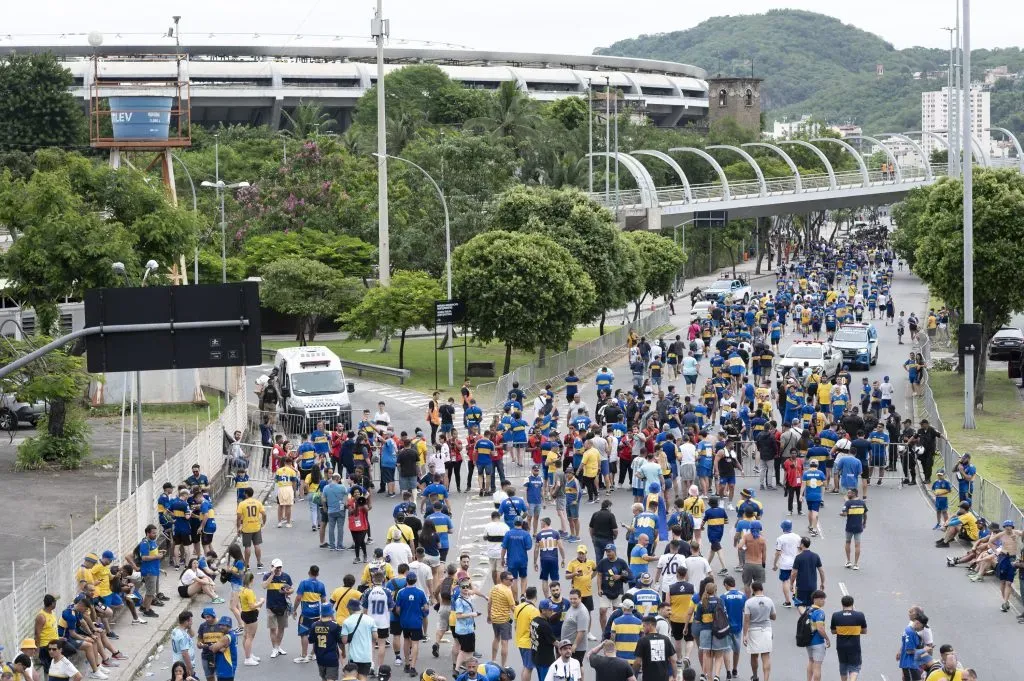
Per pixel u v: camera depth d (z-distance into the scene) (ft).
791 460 142.61
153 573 111.34
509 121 483.92
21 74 481.87
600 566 98.84
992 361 284.20
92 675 93.25
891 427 164.96
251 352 87.51
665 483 142.61
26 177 414.00
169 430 196.54
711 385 195.93
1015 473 170.50
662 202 476.95
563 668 78.69
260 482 169.68
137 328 85.61
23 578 116.06
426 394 237.45
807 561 103.60
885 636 102.58
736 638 91.30
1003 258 219.61
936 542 131.85
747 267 611.06
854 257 525.75
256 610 98.12
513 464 168.76
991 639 101.96
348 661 86.84
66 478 161.27
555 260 254.68
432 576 108.47
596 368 274.57
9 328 216.74
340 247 317.01
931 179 535.60
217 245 321.93
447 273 242.17
